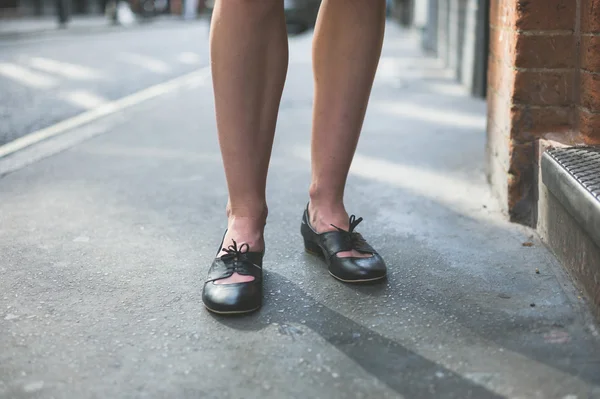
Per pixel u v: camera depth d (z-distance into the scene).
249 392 1.14
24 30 12.88
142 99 4.80
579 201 1.40
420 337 1.33
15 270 1.71
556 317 1.40
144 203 2.28
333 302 1.49
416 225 2.02
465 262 1.72
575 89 1.86
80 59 7.69
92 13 23.11
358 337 1.33
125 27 16.44
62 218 2.12
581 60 1.81
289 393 1.14
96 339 1.34
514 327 1.36
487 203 2.20
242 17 1.42
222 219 2.11
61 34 12.79
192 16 25.27
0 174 2.68
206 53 8.75
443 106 4.27
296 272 1.67
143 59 7.87
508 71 1.97
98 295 1.55
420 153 2.96
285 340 1.32
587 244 1.45
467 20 4.97
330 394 1.13
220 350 1.29
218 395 1.13
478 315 1.42
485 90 4.51
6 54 8.06
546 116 1.90
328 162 1.66
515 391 1.13
